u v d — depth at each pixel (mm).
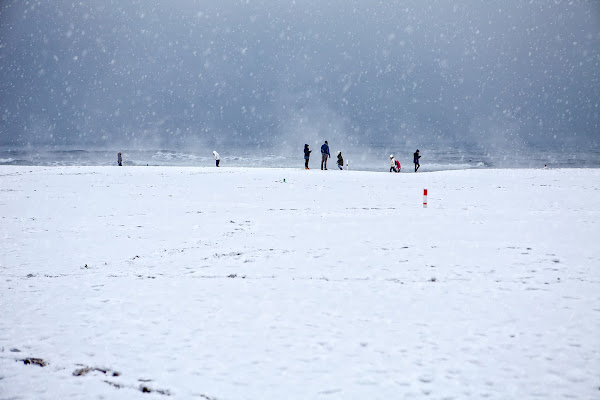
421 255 8820
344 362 4301
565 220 12719
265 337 4922
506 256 8625
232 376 4059
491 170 36000
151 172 34250
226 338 4910
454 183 25562
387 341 4777
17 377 4121
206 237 10891
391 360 4336
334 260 8508
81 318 5602
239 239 10602
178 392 3801
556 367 4168
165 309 5902
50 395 3803
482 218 13344
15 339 4969
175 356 4488
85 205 16781
